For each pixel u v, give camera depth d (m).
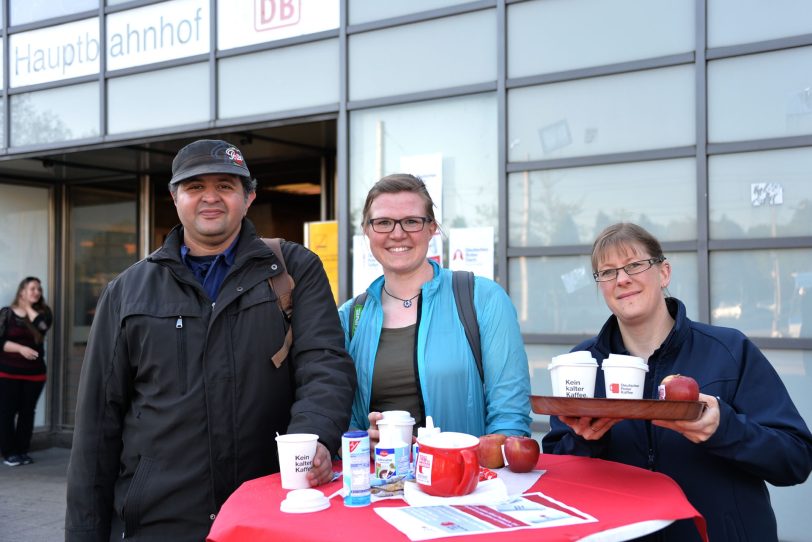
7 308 8.22
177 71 6.70
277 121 6.26
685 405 1.84
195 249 2.70
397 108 5.84
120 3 6.94
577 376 2.15
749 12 4.70
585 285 5.14
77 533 2.51
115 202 9.16
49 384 9.27
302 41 6.14
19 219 9.09
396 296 2.88
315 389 2.45
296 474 2.08
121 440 2.62
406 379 2.72
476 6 5.48
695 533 2.24
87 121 7.16
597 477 2.10
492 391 2.68
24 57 7.49
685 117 4.86
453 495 1.90
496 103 5.46
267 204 9.11
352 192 6.00
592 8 5.13
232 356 2.53
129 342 2.55
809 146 4.54
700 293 4.76
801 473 2.17
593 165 5.12
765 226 4.64
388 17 5.83
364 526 1.68
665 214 4.91
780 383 2.30
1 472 7.95
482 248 5.48
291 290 2.66
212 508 2.48
